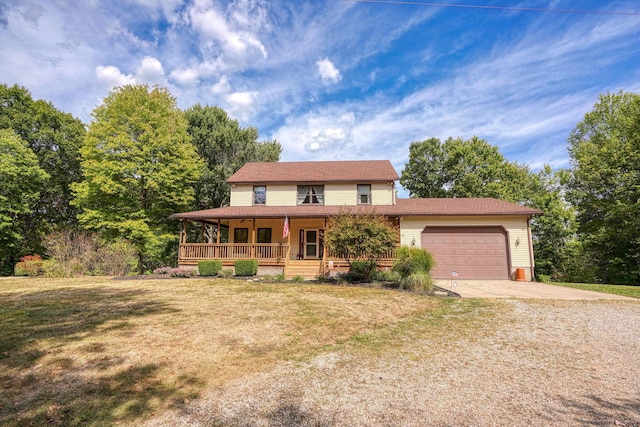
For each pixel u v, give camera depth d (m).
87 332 5.58
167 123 20.36
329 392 3.56
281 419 2.97
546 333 6.00
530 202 22.83
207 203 27.08
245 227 19.36
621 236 17.25
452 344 5.36
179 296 9.27
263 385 3.73
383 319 6.98
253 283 12.44
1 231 20.80
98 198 19.47
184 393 3.50
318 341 5.42
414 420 2.96
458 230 16.11
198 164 22.06
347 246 12.17
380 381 3.88
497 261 15.70
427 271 11.38
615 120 22.70
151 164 19.34
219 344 5.12
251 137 28.69
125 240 18.56
